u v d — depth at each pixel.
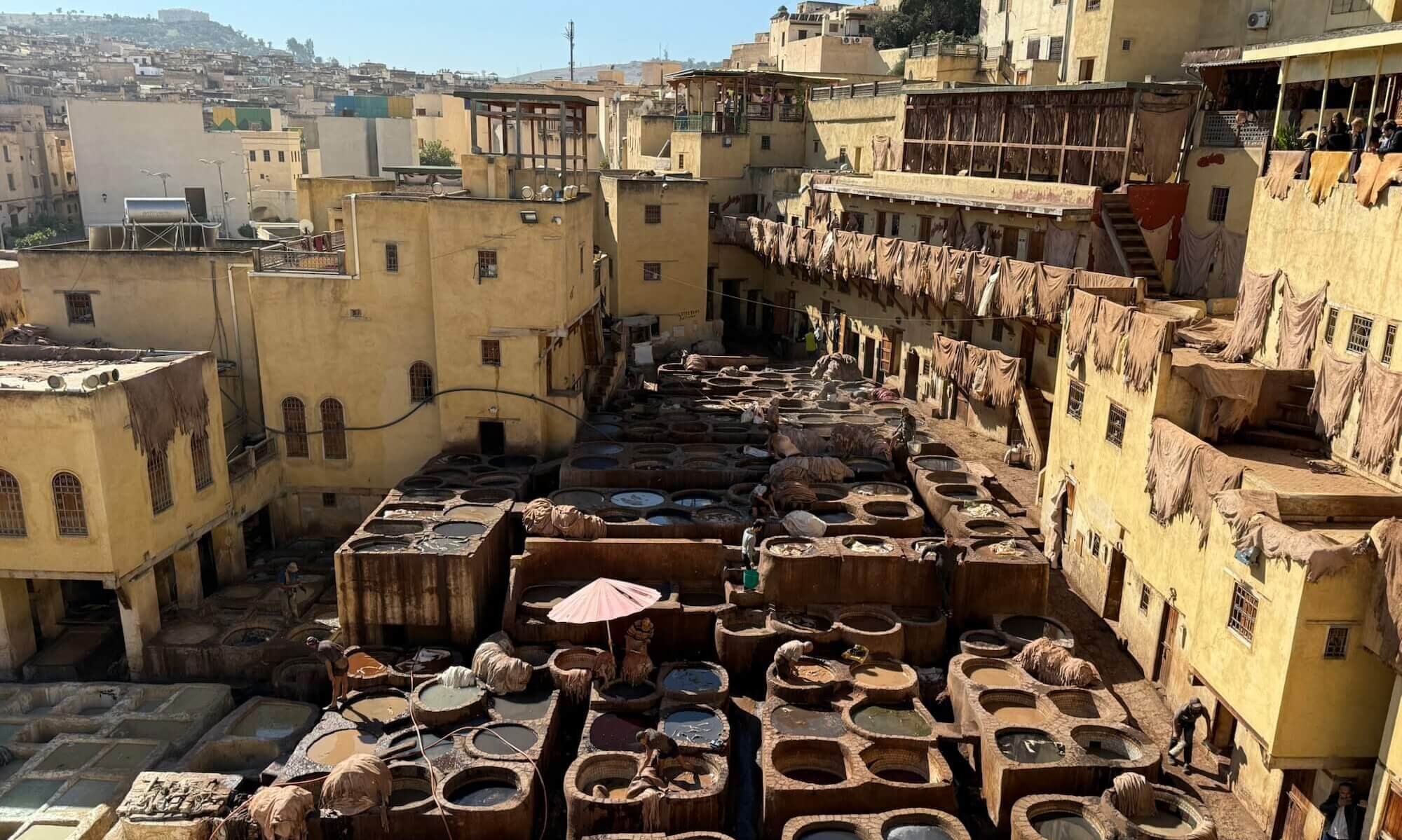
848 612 27.48
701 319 56.78
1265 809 20.19
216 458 32.09
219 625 29.75
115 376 27.16
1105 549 28.28
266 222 78.81
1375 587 16.92
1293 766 17.95
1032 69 53.75
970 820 21.34
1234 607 19.47
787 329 62.09
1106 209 34.91
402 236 33.84
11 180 86.75
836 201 53.06
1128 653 26.75
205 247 41.00
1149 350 25.14
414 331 34.78
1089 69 41.97
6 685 27.48
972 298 38.16
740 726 24.52
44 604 30.36
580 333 40.41
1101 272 35.38
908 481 36.12
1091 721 22.31
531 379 34.56
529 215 32.94
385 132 88.50
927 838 19.53
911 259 41.97
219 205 79.25
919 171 47.09
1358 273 22.44
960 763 23.06
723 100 66.25
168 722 25.86
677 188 54.12
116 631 30.95
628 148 85.25
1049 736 21.97
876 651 26.16
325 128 86.81
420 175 49.56
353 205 33.53
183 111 76.94
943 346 42.88
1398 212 21.02
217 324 36.44
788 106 63.84
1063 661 24.28
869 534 30.30
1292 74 26.56
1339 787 17.97
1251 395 24.00
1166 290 36.00
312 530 36.88
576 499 32.41
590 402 42.16
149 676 28.48
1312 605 17.17
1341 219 23.20
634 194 53.69
